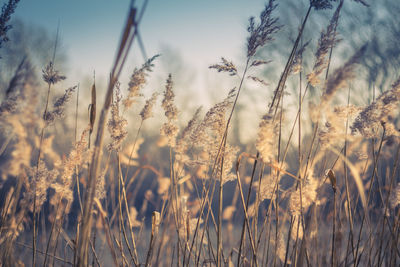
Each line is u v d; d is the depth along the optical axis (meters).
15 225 2.07
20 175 2.05
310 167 2.00
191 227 2.18
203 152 2.12
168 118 2.11
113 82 1.68
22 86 1.86
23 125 1.88
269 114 1.89
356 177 1.96
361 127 2.00
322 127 1.96
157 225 2.08
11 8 2.12
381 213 2.11
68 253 2.41
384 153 2.24
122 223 2.05
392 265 2.06
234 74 2.07
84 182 2.14
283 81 1.97
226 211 2.59
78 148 2.05
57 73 2.06
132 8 1.55
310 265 2.01
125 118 2.04
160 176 2.26
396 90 1.97
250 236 1.97
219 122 2.06
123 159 2.38
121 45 1.60
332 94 1.81
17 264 2.17
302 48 2.08
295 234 2.03
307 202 1.95
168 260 2.27
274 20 2.04
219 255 2.07
